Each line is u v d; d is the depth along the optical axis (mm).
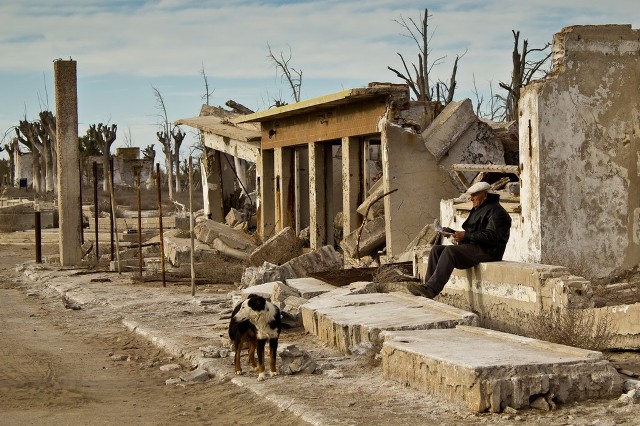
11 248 42938
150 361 13445
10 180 102438
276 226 29562
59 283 25266
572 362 8969
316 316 13688
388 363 10461
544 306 12156
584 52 16266
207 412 9930
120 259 29547
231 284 23172
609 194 16359
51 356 14023
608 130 16375
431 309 12898
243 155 32844
